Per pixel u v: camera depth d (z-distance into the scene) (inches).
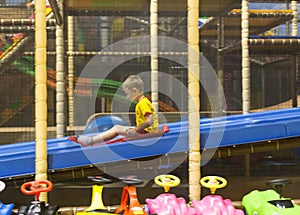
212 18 887.1
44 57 383.6
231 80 1284.4
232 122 486.9
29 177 435.5
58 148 440.8
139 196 574.9
